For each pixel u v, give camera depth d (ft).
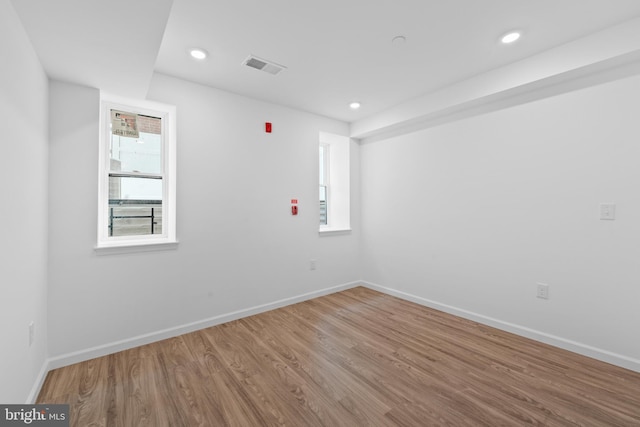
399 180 12.30
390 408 5.46
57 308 6.90
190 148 8.95
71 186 7.09
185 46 7.16
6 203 4.32
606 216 7.08
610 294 7.06
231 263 9.84
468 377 6.46
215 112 9.48
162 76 8.48
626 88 6.78
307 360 7.20
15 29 4.59
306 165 11.97
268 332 8.87
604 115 7.08
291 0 5.59
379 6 5.81
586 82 7.34
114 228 8.68
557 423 5.05
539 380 6.33
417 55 7.71
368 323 9.57
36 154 5.82
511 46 7.29
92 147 7.36
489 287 9.36
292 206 11.51
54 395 5.81
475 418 5.18
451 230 10.41
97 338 7.43
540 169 8.18
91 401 5.64
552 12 6.00
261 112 10.59
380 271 13.25
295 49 7.36
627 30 6.25
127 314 7.87
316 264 12.41
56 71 6.53
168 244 8.50
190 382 6.28
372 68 8.38
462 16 6.15
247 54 7.55
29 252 5.43
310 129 12.10
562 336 7.82
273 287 10.98
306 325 9.41
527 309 8.48
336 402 5.64
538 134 8.20
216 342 8.20
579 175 7.49
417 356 7.39
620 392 5.89
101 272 7.48
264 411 5.39
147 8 4.54
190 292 8.96
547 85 7.96
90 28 5.03
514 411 5.37
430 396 5.81
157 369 6.79
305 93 10.09
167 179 9.08
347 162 13.75
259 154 10.53
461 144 10.05
